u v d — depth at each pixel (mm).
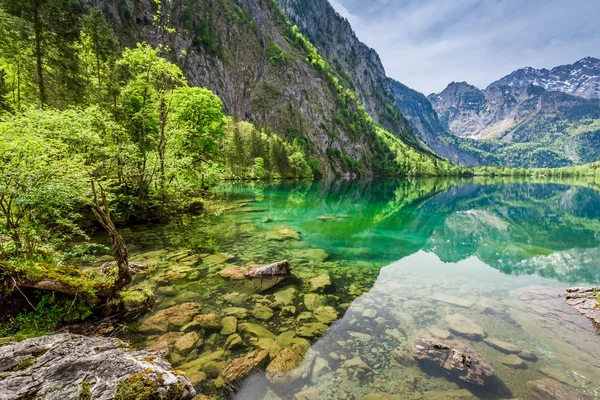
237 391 5250
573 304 9398
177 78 20828
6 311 6410
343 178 129000
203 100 27516
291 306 8641
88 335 6520
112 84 21188
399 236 19984
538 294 10273
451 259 14898
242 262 12430
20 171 7672
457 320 8156
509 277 12273
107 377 4270
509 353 6770
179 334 6797
